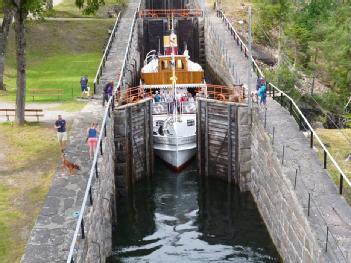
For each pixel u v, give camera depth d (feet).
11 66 153.69
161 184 108.58
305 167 75.92
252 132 98.02
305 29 158.30
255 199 96.73
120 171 102.78
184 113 120.57
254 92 107.04
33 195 69.26
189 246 83.25
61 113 104.83
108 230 78.95
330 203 65.92
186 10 199.31
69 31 176.65
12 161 81.00
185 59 133.28
